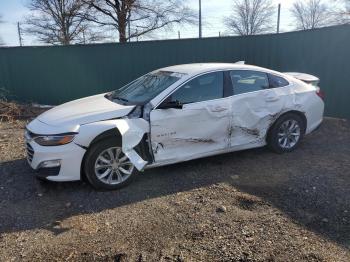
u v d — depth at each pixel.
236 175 5.39
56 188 4.97
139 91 5.63
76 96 12.33
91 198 4.68
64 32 25.22
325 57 8.49
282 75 6.27
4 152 6.59
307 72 8.91
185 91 5.29
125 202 4.56
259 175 5.39
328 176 5.30
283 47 9.32
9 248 3.63
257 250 3.52
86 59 11.93
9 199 4.70
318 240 3.69
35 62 12.40
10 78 12.72
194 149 5.38
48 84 12.51
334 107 8.56
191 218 4.13
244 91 5.76
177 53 10.77
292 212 4.26
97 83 11.99
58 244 3.69
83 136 4.63
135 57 11.32
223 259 3.39
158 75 5.90
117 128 4.72
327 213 4.24
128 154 4.74
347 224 4.00
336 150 6.51
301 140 6.86
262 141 6.04
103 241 3.72
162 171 5.54
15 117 10.27
